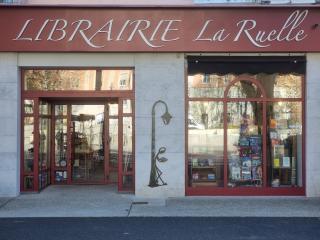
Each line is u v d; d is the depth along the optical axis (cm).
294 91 1308
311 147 1286
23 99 1313
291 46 1258
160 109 1281
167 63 1284
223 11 1251
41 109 1365
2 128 1275
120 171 1334
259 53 1280
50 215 1073
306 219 1034
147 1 1305
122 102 1325
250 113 1312
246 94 1310
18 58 1278
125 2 1304
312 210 1127
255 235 902
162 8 1248
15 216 1063
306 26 1253
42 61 1280
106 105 1492
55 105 1490
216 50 1258
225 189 1299
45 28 1248
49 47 1254
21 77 1307
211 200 1247
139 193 1280
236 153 1312
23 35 1249
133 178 1330
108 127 1491
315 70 1286
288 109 1310
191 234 907
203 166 1305
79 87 1323
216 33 1251
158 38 1254
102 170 1506
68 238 878
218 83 1306
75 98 1399
